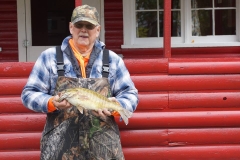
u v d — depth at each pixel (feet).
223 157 14.53
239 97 14.48
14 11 20.10
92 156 11.15
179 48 19.60
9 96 14.28
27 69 14.28
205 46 19.47
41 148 11.18
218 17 19.90
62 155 10.93
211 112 14.46
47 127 11.07
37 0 20.57
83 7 11.01
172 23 19.80
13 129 14.24
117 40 19.88
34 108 10.75
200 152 14.49
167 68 14.43
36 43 20.68
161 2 19.97
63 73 11.14
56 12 20.80
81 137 11.00
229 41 19.79
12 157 14.21
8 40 20.17
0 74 14.25
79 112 11.03
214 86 14.48
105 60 11.41
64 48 11.28
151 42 19.90
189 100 14.43
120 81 11.59
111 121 11.27
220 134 14.51
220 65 14.44
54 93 11.19
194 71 14.43
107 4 19.81
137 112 14.40
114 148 11.12
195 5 19.83
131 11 19.76
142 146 14.46
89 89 10.55
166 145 14.46
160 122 14.37
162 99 14.39
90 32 11.00
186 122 14.40
